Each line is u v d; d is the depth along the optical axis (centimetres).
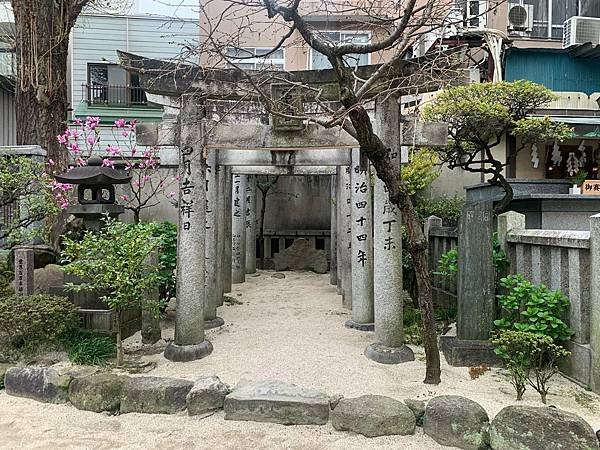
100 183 593
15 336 517
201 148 555
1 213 840
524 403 407
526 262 545
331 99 578
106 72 1497
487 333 527
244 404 399
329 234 1380
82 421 403
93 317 568
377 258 545
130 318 623
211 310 689
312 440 368
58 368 472
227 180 956
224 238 942
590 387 435
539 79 1150
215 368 504
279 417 394
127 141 1444
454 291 724
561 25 1207
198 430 385
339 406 387
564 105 1123
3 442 369
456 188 1211
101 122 1488
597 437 337
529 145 1100
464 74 516
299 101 555
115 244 503
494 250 588
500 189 909
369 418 372
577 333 455
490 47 1056
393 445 360
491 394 428
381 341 538
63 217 814
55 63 898
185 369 501
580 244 447
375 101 543
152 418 406
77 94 1482
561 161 1111
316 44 429
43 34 877
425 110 795
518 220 577
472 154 912
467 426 356
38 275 655
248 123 591
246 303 861
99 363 505
